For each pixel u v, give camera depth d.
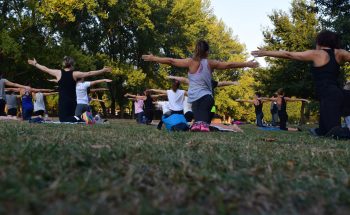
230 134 7.35
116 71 34.38
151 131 7.53
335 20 19.66
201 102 8.36
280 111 15.61
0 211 1.52
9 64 26.78
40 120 10.81
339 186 2.19
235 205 1.77
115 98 40.75
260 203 1.86
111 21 34.94
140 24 34.25
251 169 2.72
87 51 35.22
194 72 8.43
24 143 3.54
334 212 1.73
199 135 6.49
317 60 6.84
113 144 4.02
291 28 28.61
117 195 1.82
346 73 24.08
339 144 5.30
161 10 37.94
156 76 40.12
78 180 2.06
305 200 1.90
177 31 39.78
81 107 12.66
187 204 1.80
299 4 28.92
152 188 2.07
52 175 2.23
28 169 2.30
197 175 2.37
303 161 3.26
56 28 29.66
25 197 1.67
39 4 26.97
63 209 1.55
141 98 17.31
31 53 26.45
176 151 3.58
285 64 27.69
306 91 27.58
